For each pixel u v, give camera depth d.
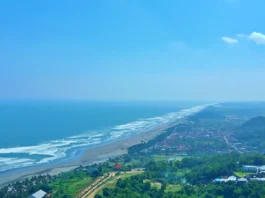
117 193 199.75
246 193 188.50
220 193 199.62
